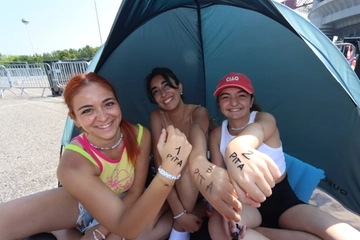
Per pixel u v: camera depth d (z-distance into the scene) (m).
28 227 0.70
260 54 1.16
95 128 0.63
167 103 0.94
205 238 0.86
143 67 1.26
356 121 0.91
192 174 0.62
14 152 1.87
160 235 0.82
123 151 0.74
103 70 1.13
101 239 0.71
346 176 0.99
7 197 1.26
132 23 1.00
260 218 0.79
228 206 0.54
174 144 0.54
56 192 0.76
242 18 1.10
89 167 0.66
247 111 0.79
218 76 1.39
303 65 1.03
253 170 0.48
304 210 0.74
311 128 1.10
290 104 1.16
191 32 1.26
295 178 1.00
